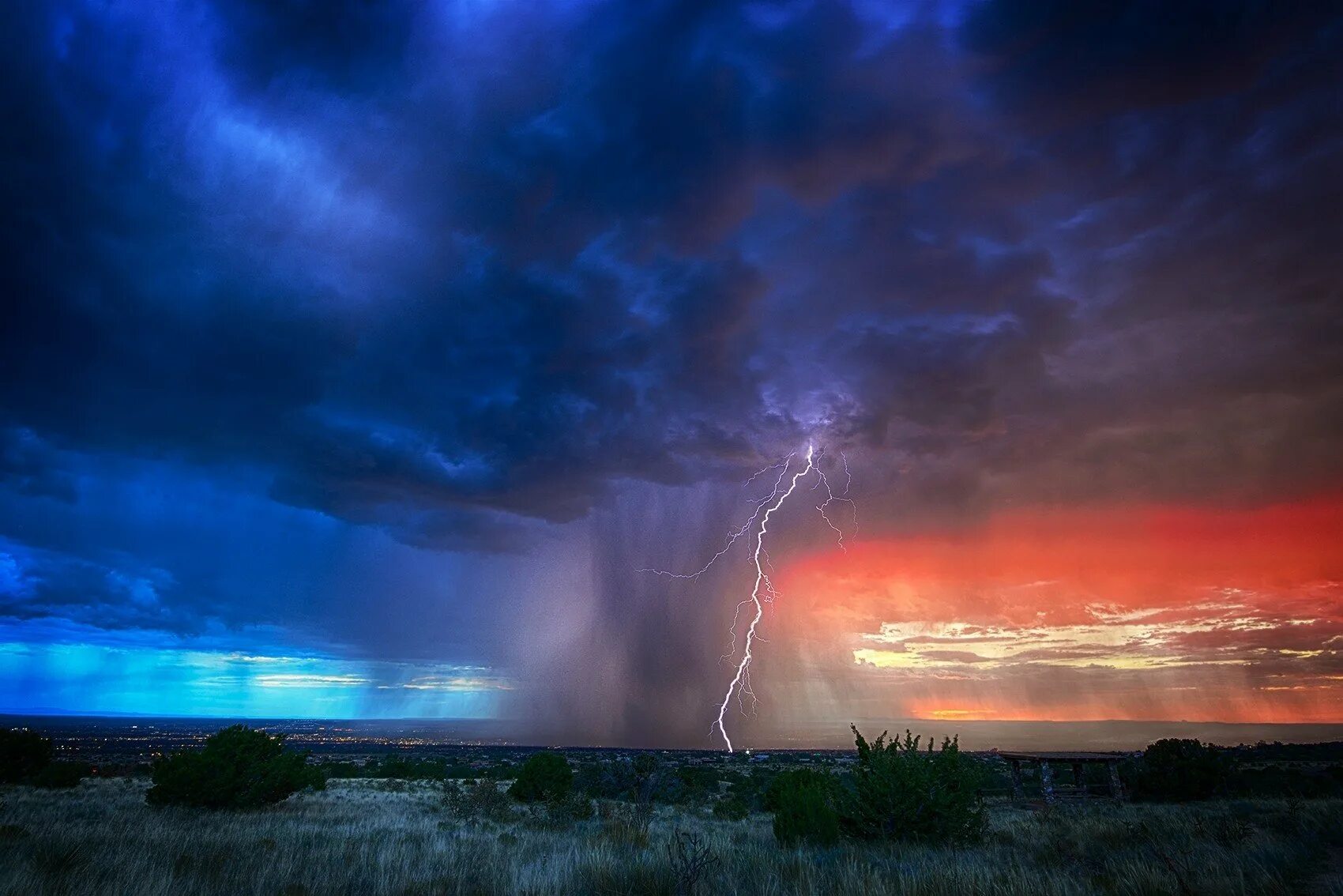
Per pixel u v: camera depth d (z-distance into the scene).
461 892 8.43
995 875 8.57
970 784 13.16
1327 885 8.18
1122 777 30.88
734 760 67.88
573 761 52.41
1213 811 18.52
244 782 19.11
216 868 9.28
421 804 23.77
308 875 9.10
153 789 18.53
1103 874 8.88
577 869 9.56
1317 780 28.16
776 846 12.37
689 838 12.81
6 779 27.05
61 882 7.95
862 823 12.97
